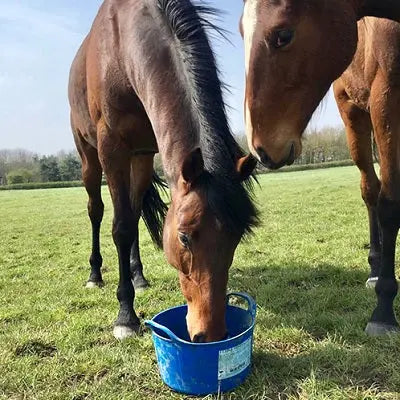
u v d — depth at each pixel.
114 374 2.66
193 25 2.65
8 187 37.28
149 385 2.52
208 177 2.27
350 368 2.51
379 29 2.70
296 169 35.19
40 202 21.53
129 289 3.43
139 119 3.42
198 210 2.23
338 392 2.27
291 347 2.90
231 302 3.92
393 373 2.41
